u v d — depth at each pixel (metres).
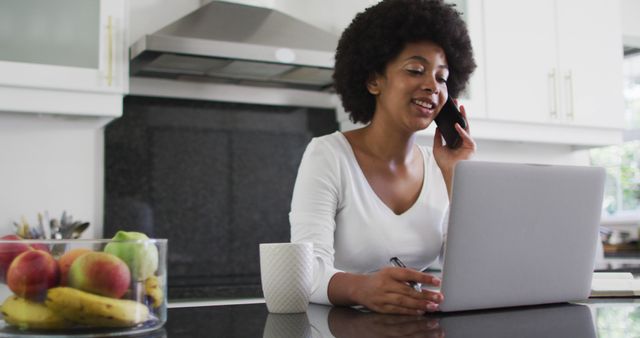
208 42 2.31
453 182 0.89
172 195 2.61
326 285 1.08
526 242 0.96
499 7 2.93
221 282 2.53
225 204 2.70
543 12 3.05
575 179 0.98
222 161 2.71
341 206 1.35
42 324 0.67
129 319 0.69
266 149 2.80
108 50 2.22
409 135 1.40
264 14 2.62
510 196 0.93
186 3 2.66
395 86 1.36
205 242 2.65
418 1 1.39
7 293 0.68
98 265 0.67
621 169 3.86
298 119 2.88
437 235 1.40
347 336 0.74
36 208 2.37
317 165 1.33
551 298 1.03
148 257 0.71
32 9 2.15
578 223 1.01
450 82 1.50
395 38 1.37
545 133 3.06
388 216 1.36
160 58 2.40
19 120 2.38
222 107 2.73
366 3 2.83
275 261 0.97
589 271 1.05
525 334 0.75
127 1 2.29
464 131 1.40
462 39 1.44
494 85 2.89
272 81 2.77
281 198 2.81
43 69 2.13
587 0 3.18
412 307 0.93
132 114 2.57
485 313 0.95
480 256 0.94
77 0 2.21
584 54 3.15
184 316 0.95
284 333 0.77
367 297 0.99
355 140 1.42
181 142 2.64
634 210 3.80
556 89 3.05
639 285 1.19
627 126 3.87
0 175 2.33
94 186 2.47
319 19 2.93
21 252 0.67
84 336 0.68
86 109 2.20
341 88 1.55
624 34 3.62
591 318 0.88
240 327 0.83
